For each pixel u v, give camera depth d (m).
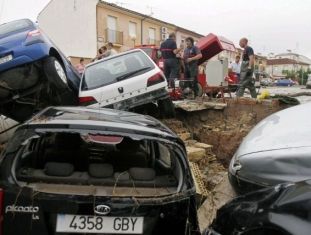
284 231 2.70
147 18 39.47
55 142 4.16
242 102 9.48
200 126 9.09
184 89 11.04
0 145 6.71
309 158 3.91
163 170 3.95
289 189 3.10
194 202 3.54
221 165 7.57
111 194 3.23
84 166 3.94
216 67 11.03
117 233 3.16
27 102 6.99
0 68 6.26
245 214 3.10
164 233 3.29
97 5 34.91
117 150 4.15
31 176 3.35
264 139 4.51
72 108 4.52
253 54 11.29
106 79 7.70
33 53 6.38
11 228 3.11
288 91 20.02
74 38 35.62
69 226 3.11
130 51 8.20
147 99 7.59
